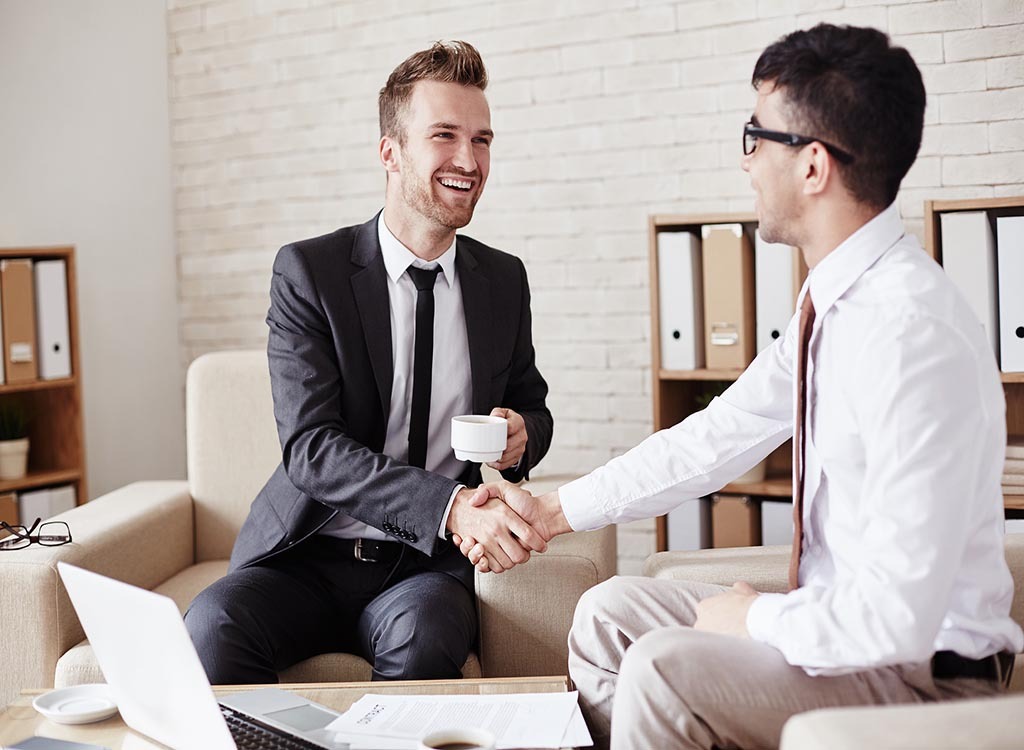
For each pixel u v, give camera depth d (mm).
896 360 1309
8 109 3379
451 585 2014
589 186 3217
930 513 1261
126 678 1483
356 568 2107
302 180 3646
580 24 3184
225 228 3799
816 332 1481
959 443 1279
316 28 3570
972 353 1320
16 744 1488
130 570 2279
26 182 3428
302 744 1421
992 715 990
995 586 1395
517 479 2180
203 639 1882
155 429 3844
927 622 1252
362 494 1960
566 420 3314
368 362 2107
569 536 2084
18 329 3150
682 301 2807
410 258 2137
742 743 1380
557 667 1988
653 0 3088
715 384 3055
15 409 3240
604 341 3242
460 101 2082
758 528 2891
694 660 1357
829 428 1443
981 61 2748
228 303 3820
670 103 3094
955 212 2646
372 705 1535
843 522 1422
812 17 2910
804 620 1329
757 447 1809
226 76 3740
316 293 2086
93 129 3623
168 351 3879
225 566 2514
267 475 2580
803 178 1463
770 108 1486
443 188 2080
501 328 2240
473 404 2168
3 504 3096
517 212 3322
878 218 1460
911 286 1375
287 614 1986
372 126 3518
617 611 1672
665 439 1853
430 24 3389
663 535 2887
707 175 3068
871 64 1413
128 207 3734
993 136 2750
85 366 3607
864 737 961
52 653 2006
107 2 3652
